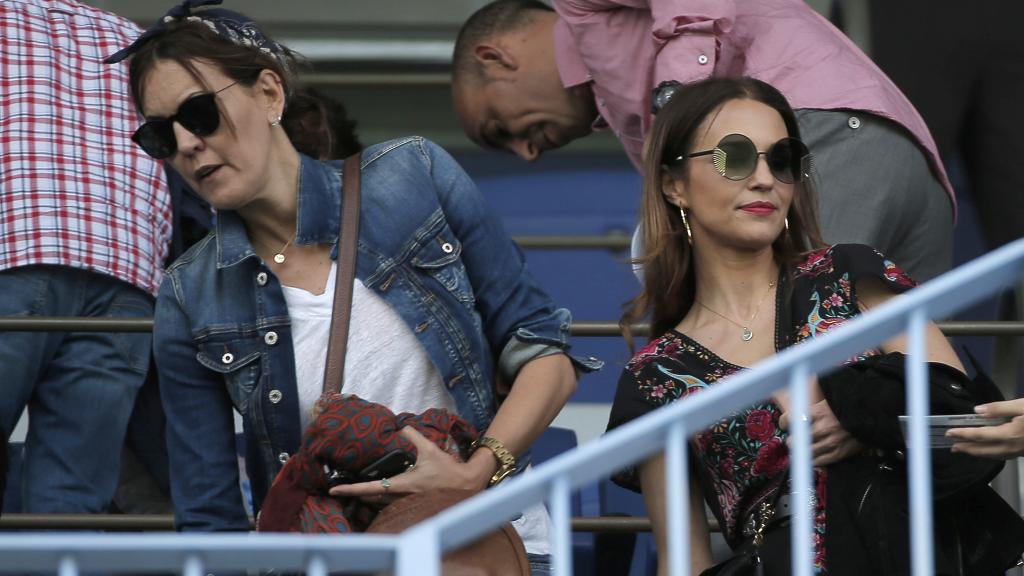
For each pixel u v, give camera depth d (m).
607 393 24.12
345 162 12.96
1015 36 20.14
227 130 12.44
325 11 25.91
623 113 17.03
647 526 15.38
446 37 25.83
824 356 8.27
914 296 8.30
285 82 12.91
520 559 11.28
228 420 12.97
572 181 25.86
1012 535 11.73
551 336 12.95
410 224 12.72
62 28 16.98
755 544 11.91
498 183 26.09
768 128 12.93
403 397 12.53
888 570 11.54
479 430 12.74
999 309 18.14
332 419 11.81
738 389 8.20
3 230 16.22
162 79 12.48
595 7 16.89
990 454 11.41
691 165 13.01
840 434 11.84
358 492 11.71
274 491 11.84
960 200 24.30
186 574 8.07
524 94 18.62
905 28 20.33
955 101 20.34
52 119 16.55
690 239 13.27
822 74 16.03
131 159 16.77
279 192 12.68
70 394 16.33
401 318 12.55
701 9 15.84
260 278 12.59
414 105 26.56
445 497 11.49
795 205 13.19
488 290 12.93
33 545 7.96
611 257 25.25
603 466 8.17
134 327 15.75
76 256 16.25
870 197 15.77
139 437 17.50
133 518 15.58
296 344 12.55
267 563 8.09
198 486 12.84
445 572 11.02
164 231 17.03
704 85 13.23
